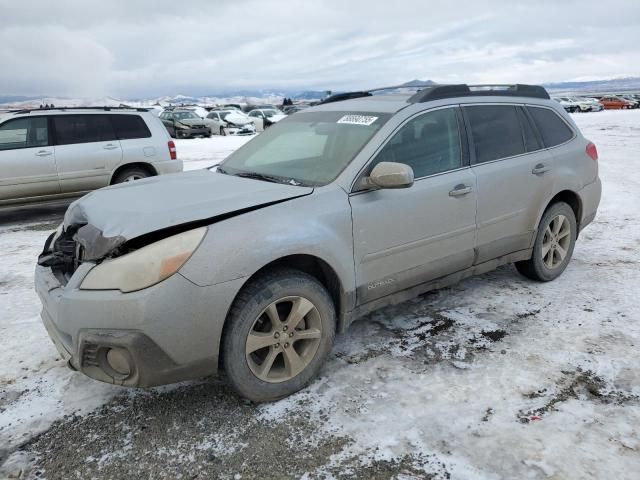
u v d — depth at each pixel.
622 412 2.69
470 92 3.97
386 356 3.32
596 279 4.59
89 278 2.53
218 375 3.15
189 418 2.73
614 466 2.31
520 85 4.43
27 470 2.38
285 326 2.81
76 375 3.18
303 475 2.32
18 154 7.44
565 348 3.36
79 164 7.84
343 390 2.95
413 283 3.49
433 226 3.46
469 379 3.03
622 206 7.50
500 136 4.02
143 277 2.41
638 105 51.50
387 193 3.21
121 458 2.45
